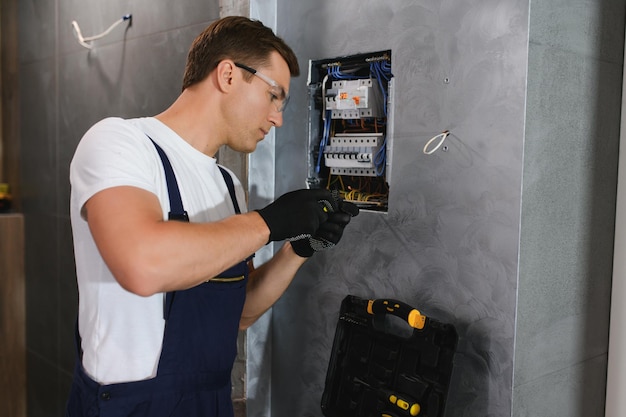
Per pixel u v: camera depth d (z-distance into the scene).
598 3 1.38
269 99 1.27
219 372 1.26
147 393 1.16
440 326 1.32
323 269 1.68
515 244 1.25
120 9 2.21
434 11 1.37
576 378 1.43
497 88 1.27
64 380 2.65
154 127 1.24
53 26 2.59
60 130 2.59
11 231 2.89
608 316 1.51
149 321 1.18
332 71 1.64
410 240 1.46
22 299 2.95
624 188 1.46
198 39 1.29
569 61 1.31
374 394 1.45
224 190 1.38
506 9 1.24
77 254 1.21
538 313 1.31
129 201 1.00
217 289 1.24
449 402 1.39
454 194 1.36
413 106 1.43
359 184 1.68
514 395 1.28
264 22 1.74
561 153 1.32
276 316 1.83
